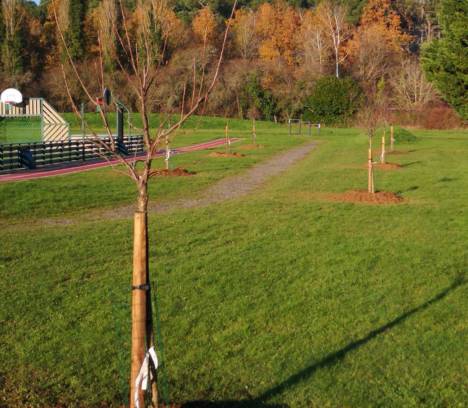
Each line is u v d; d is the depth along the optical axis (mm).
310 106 71938
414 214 14336
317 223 13164
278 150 37469
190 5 73000
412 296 8125
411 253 10406
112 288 8383
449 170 24781
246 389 5574
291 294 8180
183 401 5348
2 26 64625
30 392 5527
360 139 43719
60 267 9484
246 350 6402
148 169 4391
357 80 75875
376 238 11594
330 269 9375
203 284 8594
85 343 6578
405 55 82062
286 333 6848
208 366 6039
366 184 20234
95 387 5625
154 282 8656
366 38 78000
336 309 7609
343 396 5426
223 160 30047
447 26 44281
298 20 89562
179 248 10734
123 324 7082
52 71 64188
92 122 59625
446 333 6844
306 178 22344
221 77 74000
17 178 21641
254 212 14672
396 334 6809
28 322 7176
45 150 27609
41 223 13469
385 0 90812
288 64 83188
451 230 12422
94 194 17750
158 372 5504
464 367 5996
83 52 53531
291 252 10422
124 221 13695
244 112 75500
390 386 5598
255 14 87812
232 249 10648
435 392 5492
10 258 10070
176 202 16594
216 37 62656
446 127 63875
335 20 84000
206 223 13133
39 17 75125
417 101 68188
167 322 7168
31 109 35000
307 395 5457
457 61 43031
